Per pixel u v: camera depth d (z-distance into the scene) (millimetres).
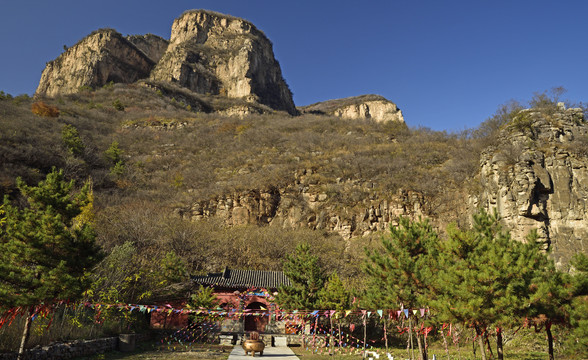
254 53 166250
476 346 25703
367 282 20344
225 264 46750
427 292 15695
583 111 51469
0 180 52031
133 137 89875
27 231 13742
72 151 70000
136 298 27234
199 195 62156
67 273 14141
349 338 29438
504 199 44156
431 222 53531
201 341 28703
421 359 16250
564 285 14000
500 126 54156
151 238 45531
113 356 18625
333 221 56438
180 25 181375
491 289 12562
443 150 66250
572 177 44375
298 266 28938
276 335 28641
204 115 110750
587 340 13062
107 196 60469
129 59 159750
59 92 138875
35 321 16531
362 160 64625
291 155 71438
